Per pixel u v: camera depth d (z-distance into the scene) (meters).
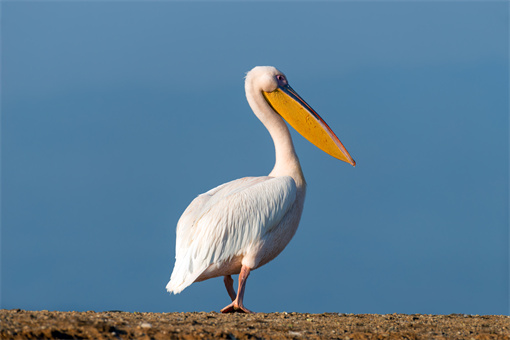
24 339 7.29
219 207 12.41
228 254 12.28
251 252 12.32
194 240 12.35
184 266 12.29
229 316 10.77
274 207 12.52
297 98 14.30
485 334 9.29
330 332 9.19
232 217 12.27
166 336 7.92
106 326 7.95
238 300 12.16
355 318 11.05
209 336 8.09
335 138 14.35
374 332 9.23
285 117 14.25
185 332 8.17
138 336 7.88
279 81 14.20
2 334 7.30
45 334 7.46
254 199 12.45
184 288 12.19
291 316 11.08
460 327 10.12
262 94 14.13
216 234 12.20
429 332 9.51
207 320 9.95
